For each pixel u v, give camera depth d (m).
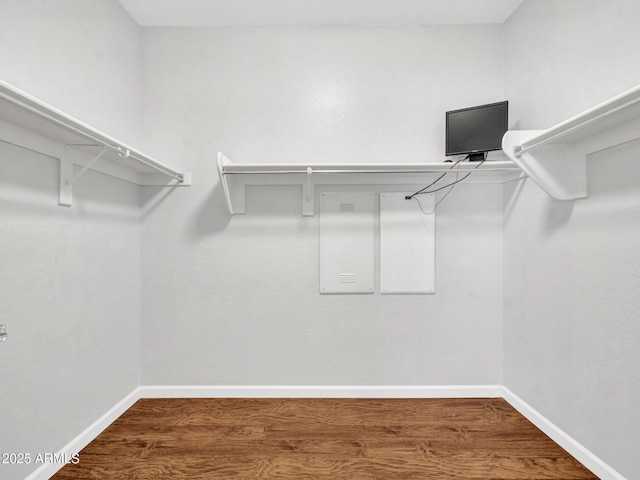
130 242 2.48
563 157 1.87
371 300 2.62
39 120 1.42
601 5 1.71
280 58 2.62
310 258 2.61
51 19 1.75
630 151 1.55
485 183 2.62
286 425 2.20
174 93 2.62
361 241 2.61
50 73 1.74
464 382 2.62
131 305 2.49
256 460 1.85
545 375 2.13
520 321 2.39
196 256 2.61
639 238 1.51
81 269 1.96
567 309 1.94
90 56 2.05
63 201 1.79
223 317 2.61
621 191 1.59
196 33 2.62
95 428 2.06
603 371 1.70
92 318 2.06
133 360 2.52
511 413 2.36
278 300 2.61
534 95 2.25
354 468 1.79
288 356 2.61
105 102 2.19
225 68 2.62
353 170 2.33
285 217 2.61
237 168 2.30
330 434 2.10
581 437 1.84
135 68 2.54
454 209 2.62
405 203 2.60
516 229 2.43
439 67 2.62
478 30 2.62
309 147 2.62
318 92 2.62
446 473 1.75
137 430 2.14
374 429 2.15
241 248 2.61
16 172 1.54
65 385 1.84
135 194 2.55
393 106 2.62
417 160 2.61
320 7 2.42
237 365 2.61
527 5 2.31
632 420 1.54
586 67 1.81
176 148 2.62
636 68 1.52
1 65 1.48
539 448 1.96
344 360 2.61
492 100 2.61
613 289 1.64
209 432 2.12
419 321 2.62
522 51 2.38
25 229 1.59
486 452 1.92
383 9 2.45
